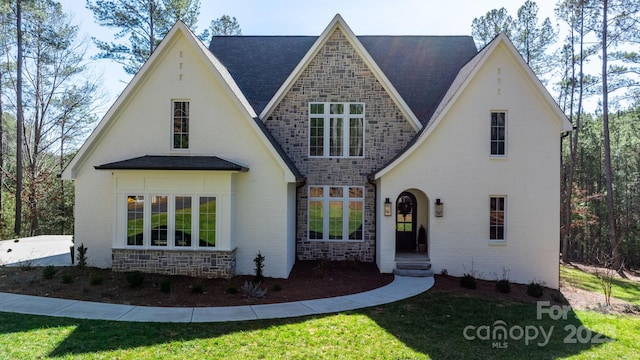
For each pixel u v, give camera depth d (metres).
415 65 19.72
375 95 16.77
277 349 7.83
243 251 14.09
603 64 24.27
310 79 16.86
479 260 14.85
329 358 7.50
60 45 28.73
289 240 14.71
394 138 16.72
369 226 16.78
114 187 13.39
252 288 11.91
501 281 13.13
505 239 14.86
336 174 16.84
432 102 18.03
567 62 29.19
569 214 27.77
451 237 14.92
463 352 8.10
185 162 13.45
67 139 33.66
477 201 14.88
